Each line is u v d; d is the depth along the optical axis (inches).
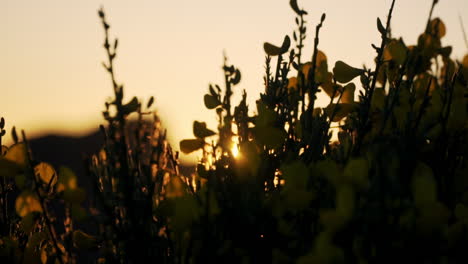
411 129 35.2
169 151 35.7
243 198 32.3
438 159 35.4
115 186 34.2
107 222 33.3
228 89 34.4
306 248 31.5
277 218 32.4
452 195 35.1
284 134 35.5
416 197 29.9
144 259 33.2
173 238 33.8
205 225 31.8
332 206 32.1
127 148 34.1
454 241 30.0
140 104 33.6
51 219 34.5
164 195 34.6
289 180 32.4
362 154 35.2
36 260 36.0
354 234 29.8
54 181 34.6
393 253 29.5
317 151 36.0
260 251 32.1
